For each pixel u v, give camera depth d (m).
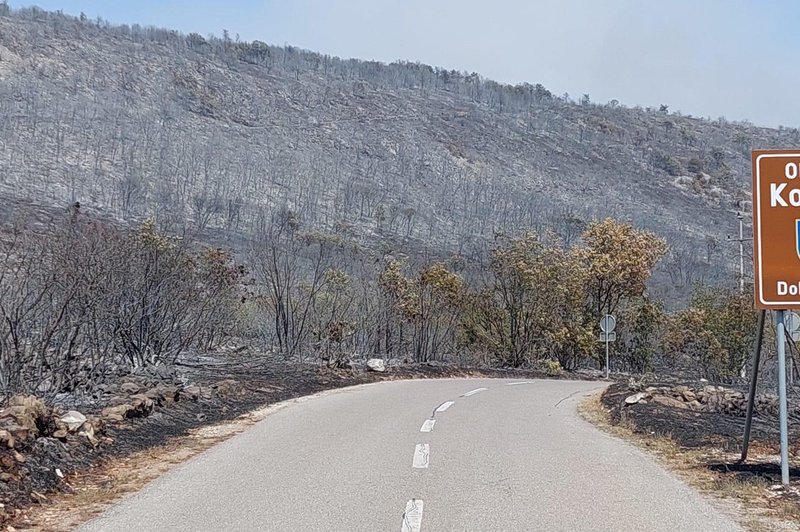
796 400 16.42
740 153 151.75
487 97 166.62
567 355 36.66
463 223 76.00
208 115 108.06
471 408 15.52
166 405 12.61
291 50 161.12
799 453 10.41
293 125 115.44
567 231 70.38
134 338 15.80
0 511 6.73
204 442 10.67
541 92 184.25
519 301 35.19
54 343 11.97
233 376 17.84
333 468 8.88
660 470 9.29
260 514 6.86
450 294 30.61
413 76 168.12
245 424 12.39
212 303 19.59
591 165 131.12
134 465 9.05
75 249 12.88
